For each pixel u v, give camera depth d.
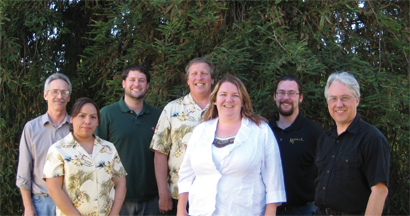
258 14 3.46
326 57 3.36
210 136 2.13
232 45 3.36
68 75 4.43
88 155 2.28
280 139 2.73
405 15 3.79
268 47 3.26
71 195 2.21
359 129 2.06
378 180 1.87
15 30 3.90
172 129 2.77
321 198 2.12
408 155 3.52
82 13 4.61
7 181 3.83
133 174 2.90
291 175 2.63
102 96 4.44
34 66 4.00
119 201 2.41
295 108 2.73
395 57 3.57
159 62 3.78
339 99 2.08
